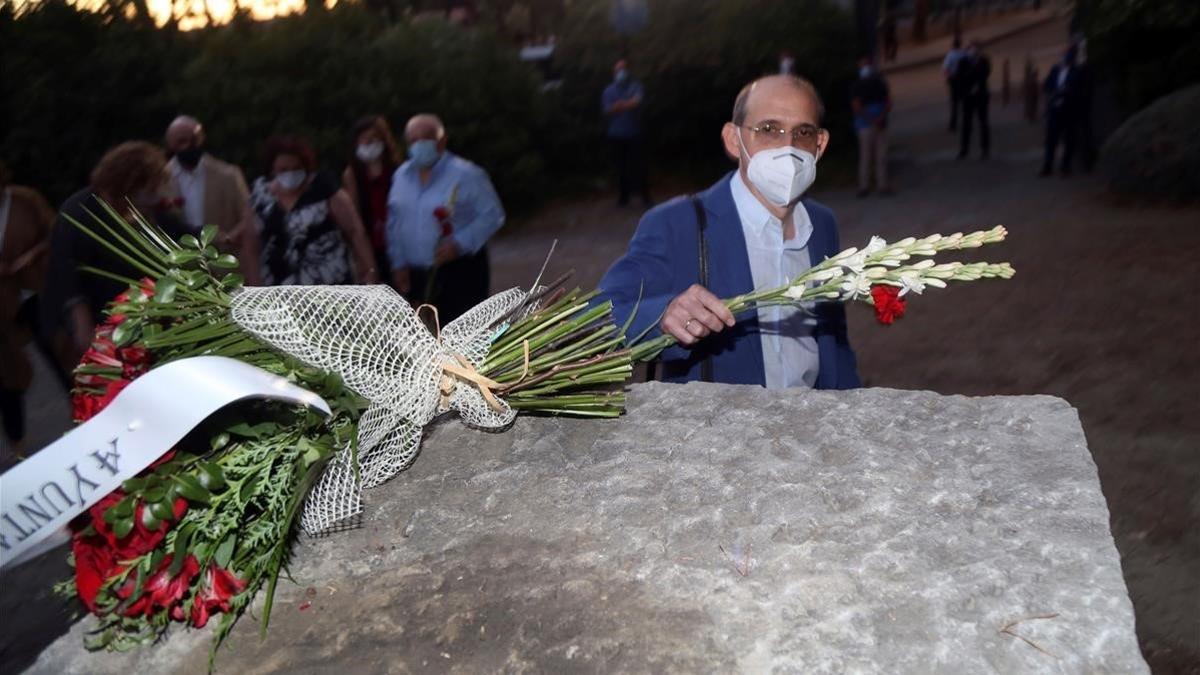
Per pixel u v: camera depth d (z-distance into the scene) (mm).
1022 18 39844
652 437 2307
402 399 2148
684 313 2721
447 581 1915
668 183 16953
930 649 1643
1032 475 2043
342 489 2039
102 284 4621
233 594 1851
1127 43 13984
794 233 3162
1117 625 1657
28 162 13734
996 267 2533
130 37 14500
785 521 1954
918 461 2117
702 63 16844
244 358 2043
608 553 1935
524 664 1718
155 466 1854
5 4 14070
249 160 14578
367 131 6387
